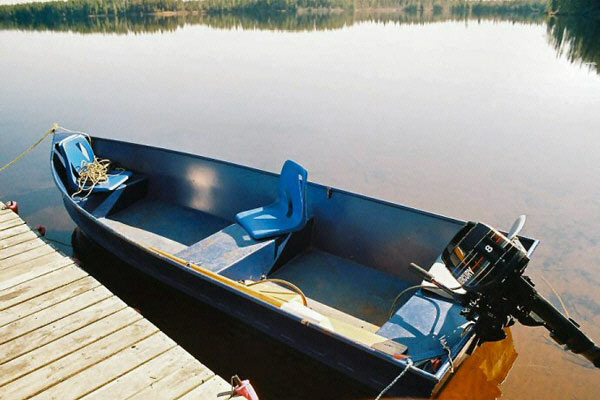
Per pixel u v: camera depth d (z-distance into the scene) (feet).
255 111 35.14
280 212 15.03
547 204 20.38
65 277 12.16
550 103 36.78
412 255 13.79
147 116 34.14
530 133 29.76
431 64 53.72
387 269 14.28
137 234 16.99
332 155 26.37
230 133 30.30
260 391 11.37
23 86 44.55
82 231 17.29
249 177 16.71
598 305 14.02
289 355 11.77
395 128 30.99
